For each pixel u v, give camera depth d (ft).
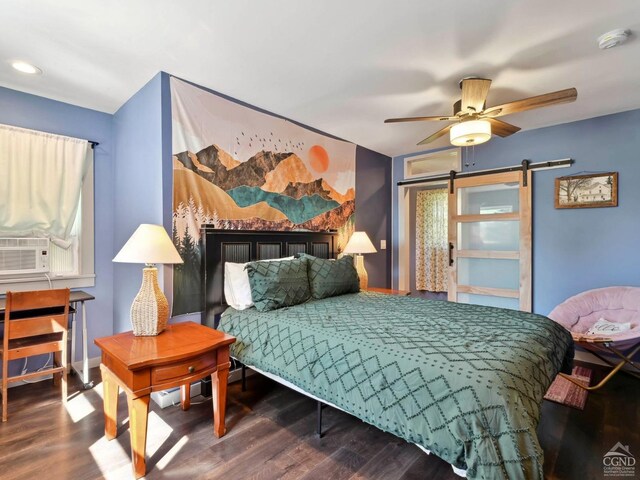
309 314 7.45
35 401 7.89
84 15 6.01
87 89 8.94
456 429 4.16
